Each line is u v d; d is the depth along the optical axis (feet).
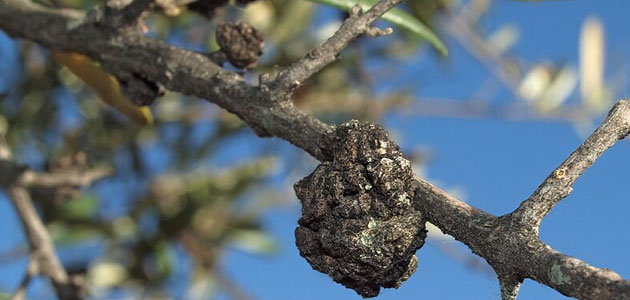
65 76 1.74
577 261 1.00
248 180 1.90
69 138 1.77
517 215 1.02
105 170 1.46
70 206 1.78
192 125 1.85
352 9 1.14
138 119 1.34
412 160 1.98
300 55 1.78
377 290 1.09
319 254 1.09
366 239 1.07
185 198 1.86
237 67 1.23
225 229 1.94
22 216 1.42
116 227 1.83
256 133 1.17
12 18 1.28
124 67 1.24
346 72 1.83
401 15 1.29
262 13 1.75
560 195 1.02
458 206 1.05
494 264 1.03
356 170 1.08
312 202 1.09
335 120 1.87
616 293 0.98
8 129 1.70
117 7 1.23
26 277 1.41
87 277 1.82
